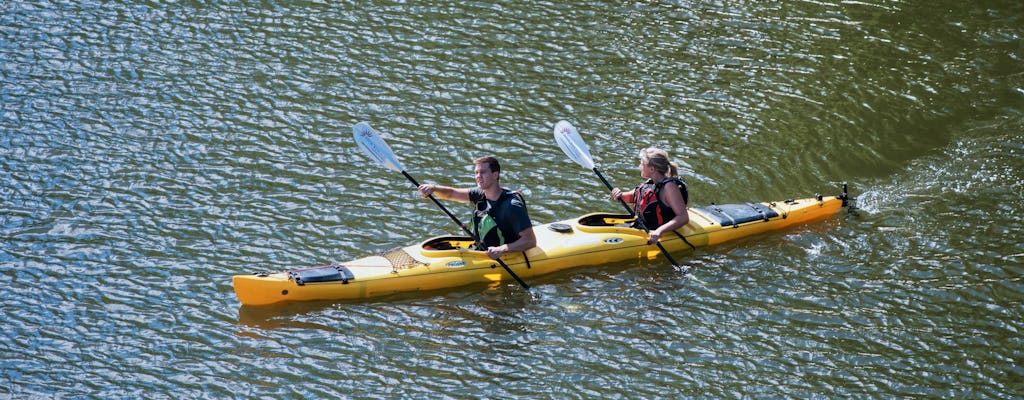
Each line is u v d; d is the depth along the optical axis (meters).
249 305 33.03
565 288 34.75
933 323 32.69
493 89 51.41
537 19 59.59
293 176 42.62
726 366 30.44
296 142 45.69
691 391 29.22
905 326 32.53
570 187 42.44
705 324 32.69
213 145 45.03
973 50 56.75
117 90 49.88
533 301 33.91
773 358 30.84
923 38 58.25
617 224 37.88
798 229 39.19
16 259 35.34
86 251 36.09
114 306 32.84
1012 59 55.72
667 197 36.19
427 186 35.00
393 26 58.22
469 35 57.38
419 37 56.94
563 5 61.59
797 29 59.12
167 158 43.69
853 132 47.81
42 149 43.88
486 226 34.31
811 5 62.38
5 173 41.62
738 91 51.72
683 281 35.31
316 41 56.12
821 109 50.00
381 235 38.16
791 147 46.31
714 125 48.28
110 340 31.03
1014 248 37.44
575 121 48.34
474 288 34.59
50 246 36.34
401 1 61.47
